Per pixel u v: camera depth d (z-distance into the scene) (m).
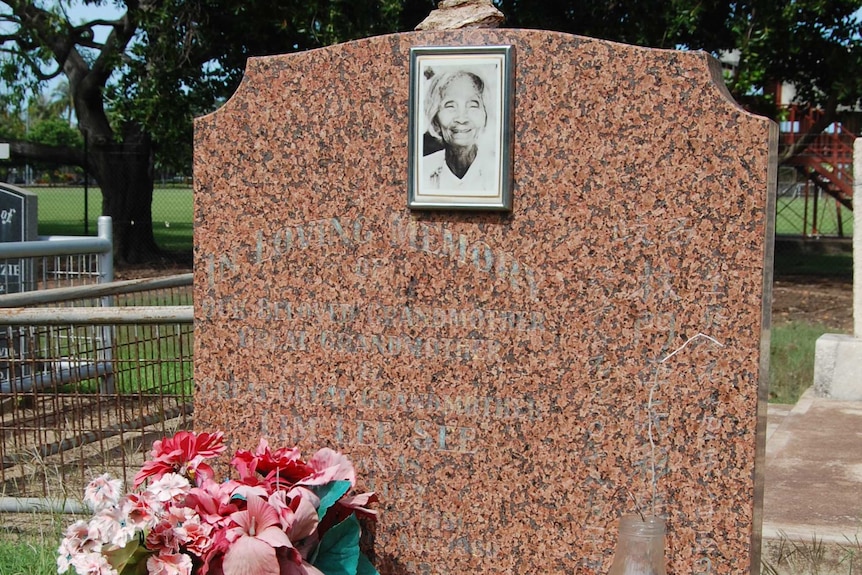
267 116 3.40
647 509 3.14
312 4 12.80
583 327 3.17
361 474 3.40
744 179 3.00
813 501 4.62
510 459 3.27
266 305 3.45
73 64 17.03
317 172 3.38
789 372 8.30
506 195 3.18
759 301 3.01
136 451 5.02
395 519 3.38
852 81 14.88
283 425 3.46
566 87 3.14
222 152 3.45
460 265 3.27
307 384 3.43
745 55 13.84
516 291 3.22
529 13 14.45
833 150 17.34
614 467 3.17
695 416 3.09
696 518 3.10
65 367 5.96
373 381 3.37
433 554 3.36
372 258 3.34
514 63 3.17
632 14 14.20
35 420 4.95
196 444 3.30
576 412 3.20
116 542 2.91
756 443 3.06
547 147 3.17
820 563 3.91
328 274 3.39
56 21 15.89
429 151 3.24
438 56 3.21
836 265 18.73
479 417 3.28
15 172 45.16
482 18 3.38
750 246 3.01
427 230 3.29
